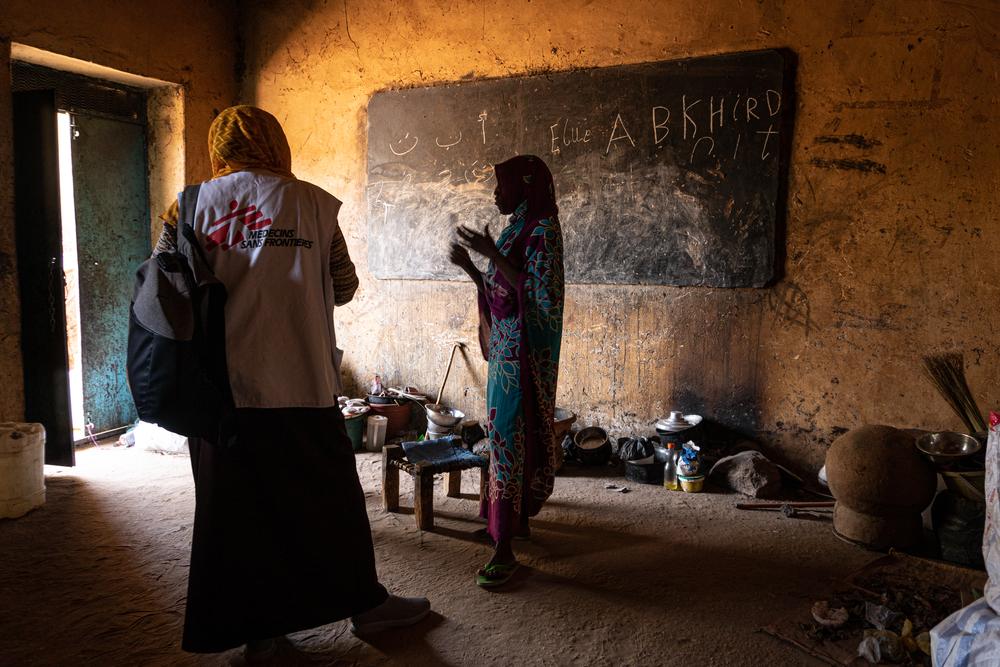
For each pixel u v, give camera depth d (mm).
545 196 2801
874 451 3090
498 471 2820
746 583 2842
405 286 5152
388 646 2383
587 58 4367
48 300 4051
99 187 4941
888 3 3588
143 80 4930
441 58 4828
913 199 3619
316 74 5289
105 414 5086
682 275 4188
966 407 3211
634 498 3818
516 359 2764
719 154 4016
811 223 3867
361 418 4746
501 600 2697
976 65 3430
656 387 4383
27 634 2436
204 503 2057
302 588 2133
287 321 2062
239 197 2066
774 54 3812
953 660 1972
